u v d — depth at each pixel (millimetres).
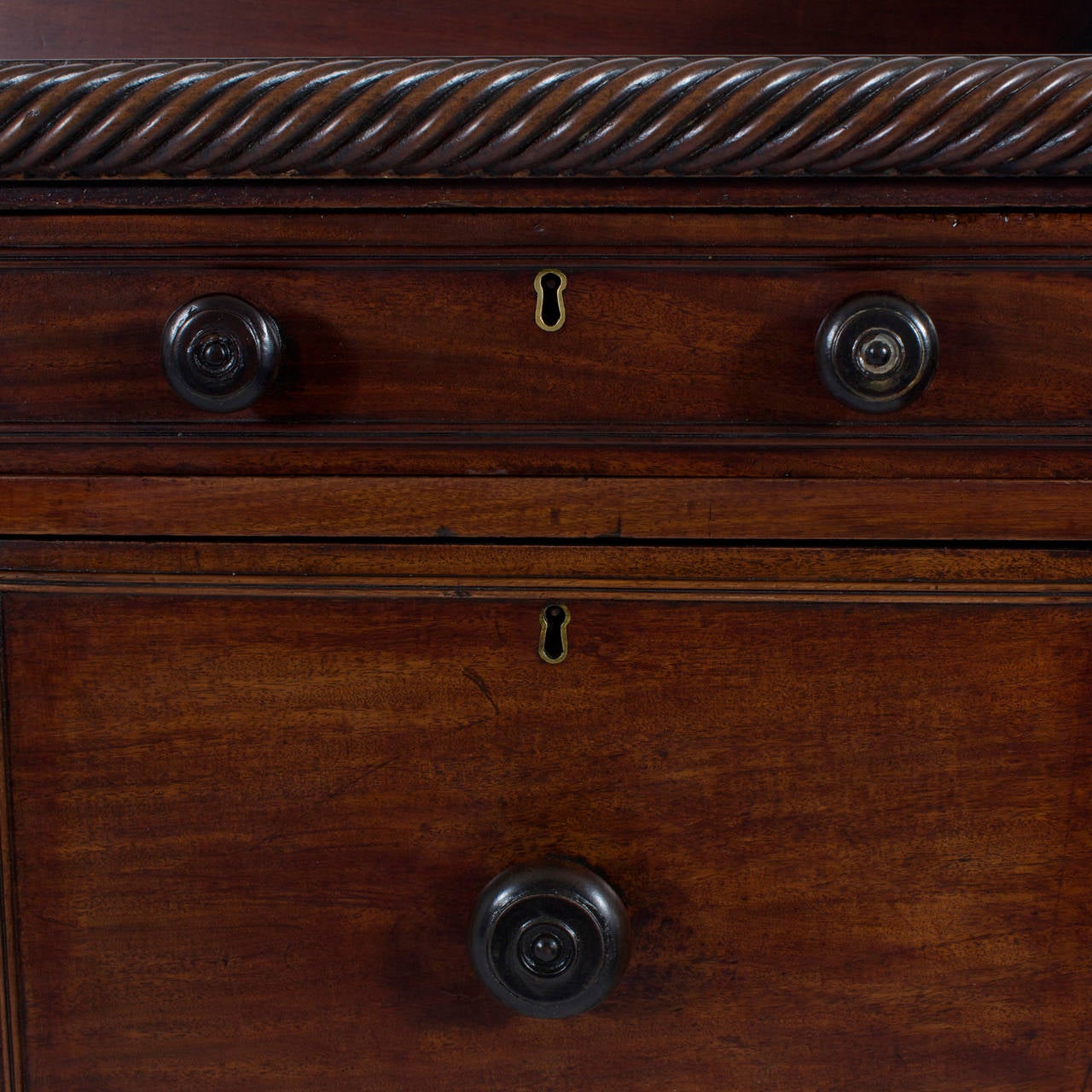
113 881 892
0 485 865
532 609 872
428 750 882
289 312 851
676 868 886
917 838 879
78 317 854
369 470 861
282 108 811
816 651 871
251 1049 902
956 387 845
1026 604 863
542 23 1133
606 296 845
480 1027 898
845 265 838
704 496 855
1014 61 804
